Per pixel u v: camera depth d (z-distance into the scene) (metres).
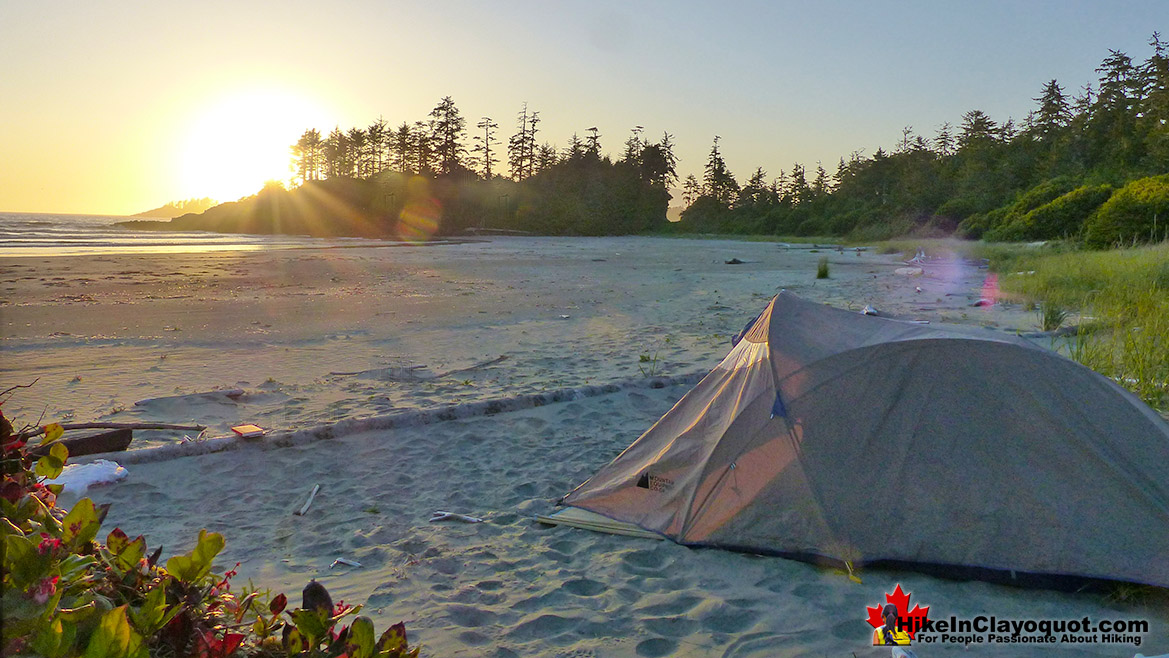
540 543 4.81
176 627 1.74
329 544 4.81
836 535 4.37
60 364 9.87
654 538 4.81
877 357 4.71
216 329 12.66
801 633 3.68
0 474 1.95
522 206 84.00
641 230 87.25
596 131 114.06
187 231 83.12
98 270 23.08
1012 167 65.81
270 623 2.05
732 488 4.68
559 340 11.85
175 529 5.02
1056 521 4.12
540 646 3.57
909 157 91.38
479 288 19.72
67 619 1.44
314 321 13.64
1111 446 4.22
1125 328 8.99
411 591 4.13
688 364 9.82
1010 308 14.24
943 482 4.32
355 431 6.97
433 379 9.14
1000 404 4.41
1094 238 25.22
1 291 17.31
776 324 5.21
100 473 5.73
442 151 105.44
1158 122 60.69
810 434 4.60
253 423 7.30
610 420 7.48
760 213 98.06
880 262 31.05
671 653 3.52
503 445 6.75
